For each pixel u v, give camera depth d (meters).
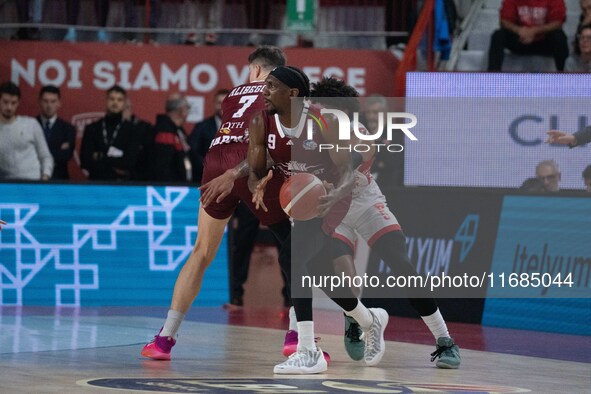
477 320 20.69
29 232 23.81
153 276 24.03
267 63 14.79
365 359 13.77
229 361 13.89
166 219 24.30
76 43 29.91
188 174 26.67
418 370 13.34
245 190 13.96
